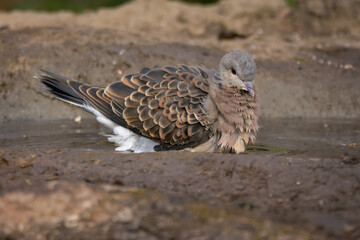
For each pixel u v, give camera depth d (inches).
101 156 368.5
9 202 282.8
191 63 634.8
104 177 335.9
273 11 882.8
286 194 312.5
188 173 340.2
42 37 671.8
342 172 335.6
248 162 348.5
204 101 424.5
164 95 420.8
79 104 445.7
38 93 592.7
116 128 443.2
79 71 617.3
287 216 284.4
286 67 652.7
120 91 433.4
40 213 274.2
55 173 346.6
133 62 631.2
